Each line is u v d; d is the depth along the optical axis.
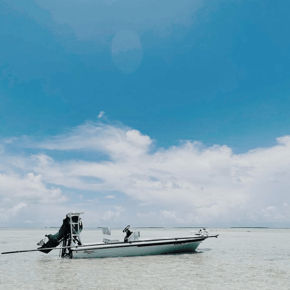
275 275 12.94
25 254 22.91
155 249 18.77
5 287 10.57
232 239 48.06
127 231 19.03
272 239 47.94
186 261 16.98
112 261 16.64
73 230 18.59
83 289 10.16
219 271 13.83
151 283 11.07
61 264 15.97
